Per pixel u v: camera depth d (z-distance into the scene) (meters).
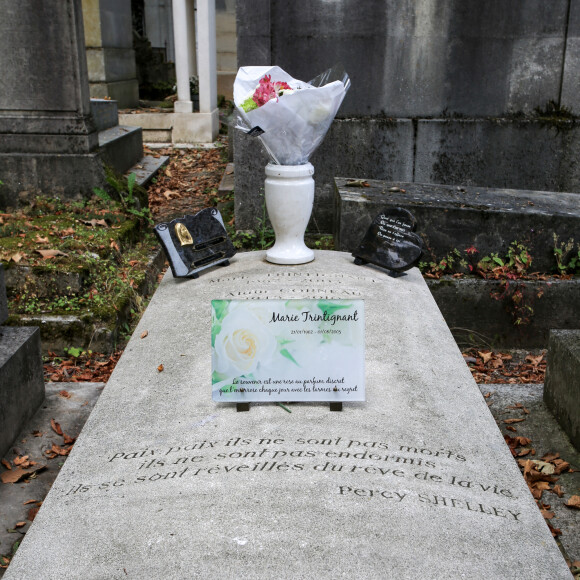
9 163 6.74
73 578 2.04
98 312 4.88
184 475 2.44
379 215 4.18
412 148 6.46
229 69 18.83
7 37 6.52
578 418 3.43
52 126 6.76
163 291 3.92
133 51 14.48
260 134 3.85
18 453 3.39
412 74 6.29
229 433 2.68
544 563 2.10
